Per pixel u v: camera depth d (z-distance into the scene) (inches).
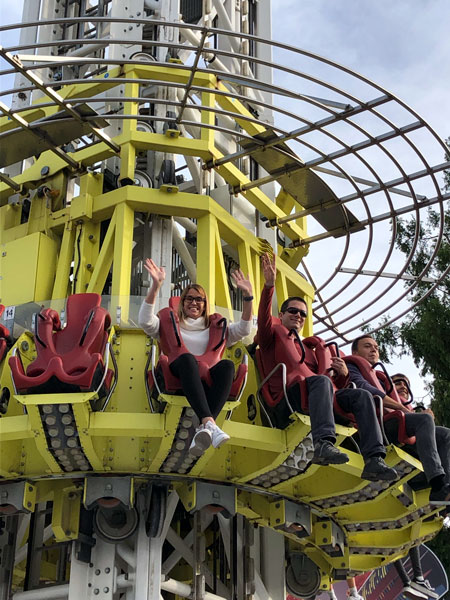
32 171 589.9
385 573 742.5
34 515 530.3
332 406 393.4
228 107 617.9
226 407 391.9
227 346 412.2
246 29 713.6
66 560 564.1
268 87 470.9
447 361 981.2
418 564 557.0
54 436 404.5
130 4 637.3
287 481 452.1
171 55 614.5
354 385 426.6
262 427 421.7
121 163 547.2
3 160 544.1
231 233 559.8
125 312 446.3
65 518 458.0
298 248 646.5
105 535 453.7
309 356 433.1
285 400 411.2
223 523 533.0
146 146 555.5
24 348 431.8
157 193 534.9
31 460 446.3
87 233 544.1
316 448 380.2
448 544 935.7
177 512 572.7
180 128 618.8
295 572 567.2
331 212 584.4
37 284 534.6
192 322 407.8
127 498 436.8
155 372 399.9
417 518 506.9
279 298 596.7
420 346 1011.3
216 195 613.9
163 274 391.9
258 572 537.6
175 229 592.7
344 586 805.9
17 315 465.4
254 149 531.2
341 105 480.7
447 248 1049.5
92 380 385.4
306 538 518.6
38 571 522.3
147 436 413.7
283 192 646.5
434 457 423.5
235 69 690.2
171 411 392.8
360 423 404.2
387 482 458.6
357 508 515.8
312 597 569.3
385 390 470.9
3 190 592.1
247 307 400.5
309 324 628.4
